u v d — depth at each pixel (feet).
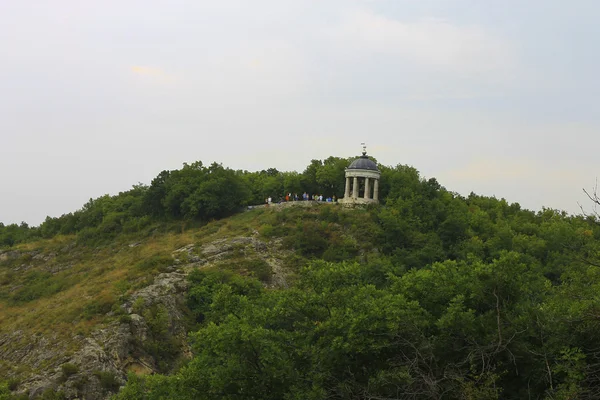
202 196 367.04
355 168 355.36
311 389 115.44
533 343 117.70
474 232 340.18
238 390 120.37
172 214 384.88
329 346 120.78
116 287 251.39
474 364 107.55
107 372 194.70
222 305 149.07
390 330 117.50
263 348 121.19
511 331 113.80
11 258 384.88
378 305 125.90
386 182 374.84
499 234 338.34
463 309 122.11
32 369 200.64
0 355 219.61
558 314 118.93
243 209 376.68
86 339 210.59
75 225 437.17
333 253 293.02
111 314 227.81
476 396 99.45
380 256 293.43
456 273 135.33
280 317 136.77
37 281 334.65
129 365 207.21
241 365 119.85
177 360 219.00
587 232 339.16
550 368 109.50
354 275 146.92
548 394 104.01
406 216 329.72
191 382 123.65
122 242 365.61
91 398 187.01
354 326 118.01
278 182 408.26
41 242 415.85
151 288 248.32
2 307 298.15
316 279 143.54
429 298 133.18
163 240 343.26
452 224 326.24
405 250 293.84
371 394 110.63
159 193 392.27
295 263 289.53
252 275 265.95
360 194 377.09
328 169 394.11
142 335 219.82
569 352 107.55
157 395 129.49
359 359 122.01
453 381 106.83
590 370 104.68
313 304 135.03
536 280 176.35
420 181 394.32
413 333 117.29
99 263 335.06
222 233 325.42
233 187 380.78
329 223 325.62
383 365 119.75
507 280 124.88
